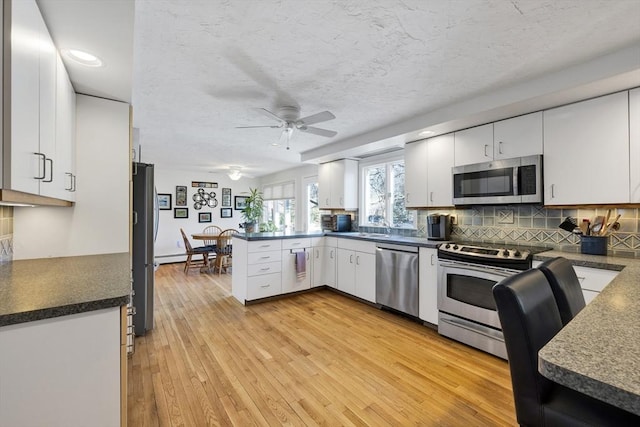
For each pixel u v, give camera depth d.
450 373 2.14
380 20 1.53
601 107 2.11
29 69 1.10
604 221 2.28
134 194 2.77
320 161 4.89
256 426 1.61
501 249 2.48
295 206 6.59
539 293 1.01
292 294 4.11
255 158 5.33
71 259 1.91
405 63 1.96
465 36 1.66
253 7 1.43
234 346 2.56
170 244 6.75
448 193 3.08
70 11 1.21
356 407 1.77
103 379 1.07
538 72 2.07
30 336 0.96
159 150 4.65
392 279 3.32
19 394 0.95
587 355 0.58
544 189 2.38
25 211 1.92
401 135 3.22
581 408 0.83
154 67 2.01
